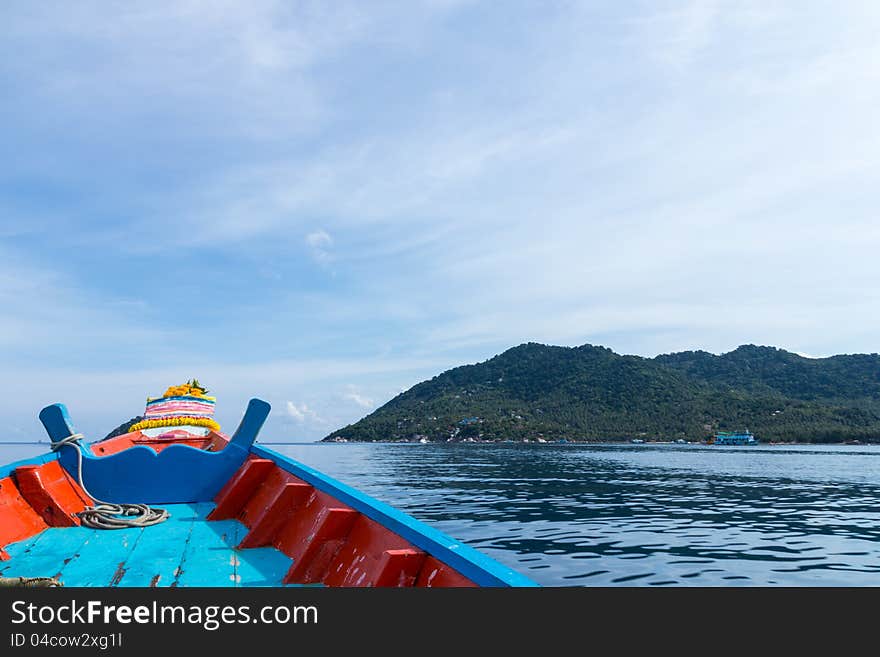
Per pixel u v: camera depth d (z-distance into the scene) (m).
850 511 23.19
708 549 14.79
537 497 27.58
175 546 4.66
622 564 12.74
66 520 5.29
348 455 87.88
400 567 2.82
